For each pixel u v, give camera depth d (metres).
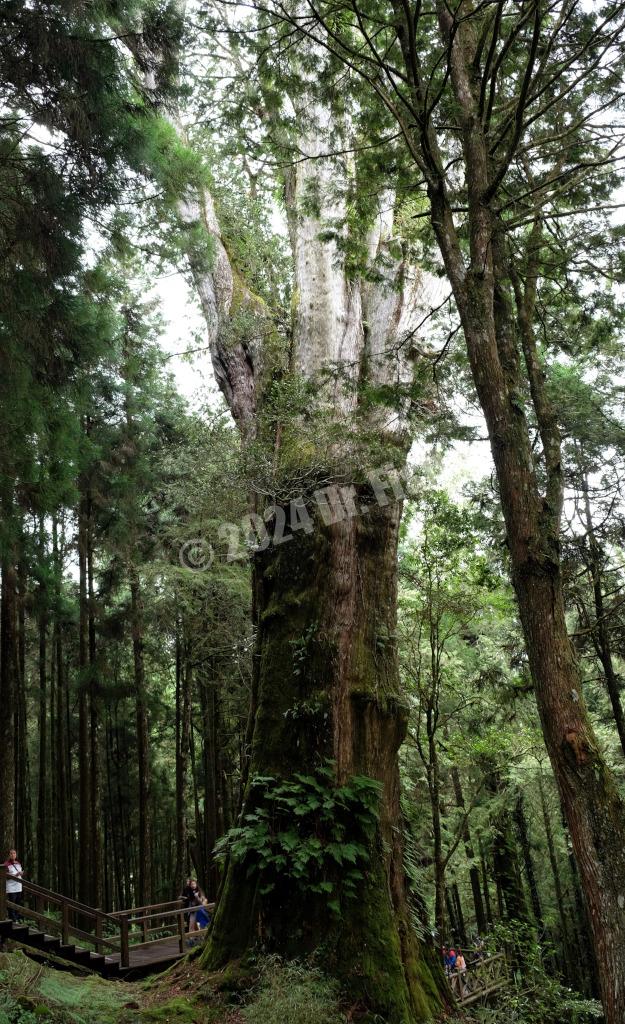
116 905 30.33
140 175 8.59
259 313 13.30
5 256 8.49
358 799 9.39
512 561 6.09
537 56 8.40
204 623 19.25
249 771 10.23
